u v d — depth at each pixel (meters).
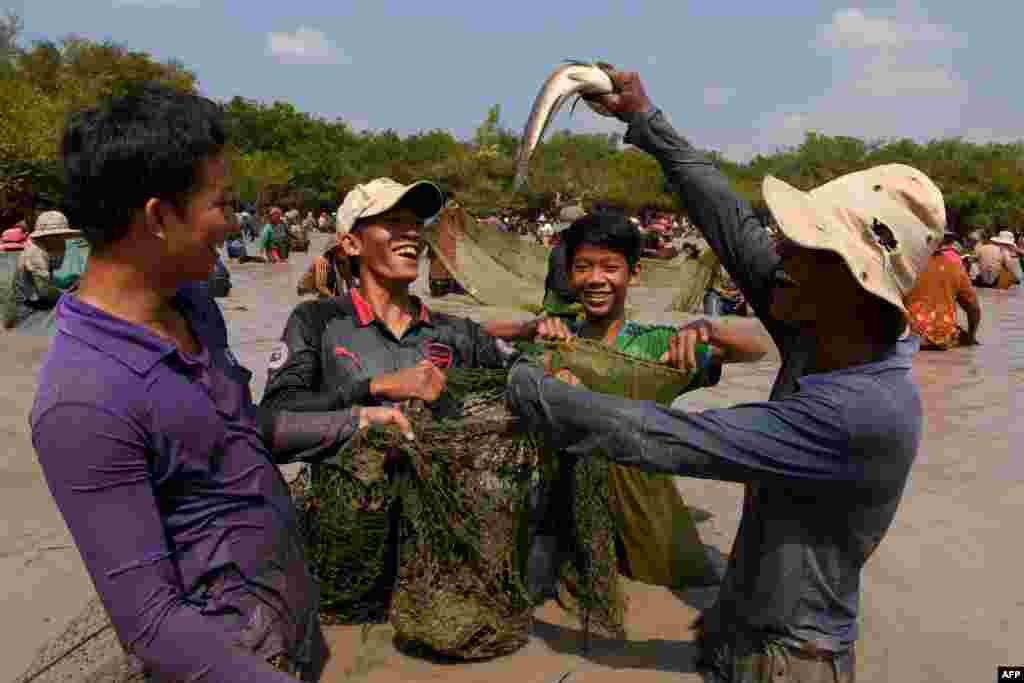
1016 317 13.07
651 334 3.15
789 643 2.23
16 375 7.00
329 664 2.69
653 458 2.04
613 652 2.78
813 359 2.21
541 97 2.54
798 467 2.00
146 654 1.59
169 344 1.67
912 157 66.88
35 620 3.01
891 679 2.71
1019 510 4.27
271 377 2.80
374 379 2.43
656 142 2.69
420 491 2.59
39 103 26.16
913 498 4.45
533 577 3.39
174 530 1.79
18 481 4.46
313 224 48.28
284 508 2.00
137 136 1.52
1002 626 3.07
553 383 2.17
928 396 7.03
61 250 9.16
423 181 2.79
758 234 2.55
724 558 3.62
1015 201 58.62
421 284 18.16
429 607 2.66
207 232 1.63
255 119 69.88
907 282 1.95
